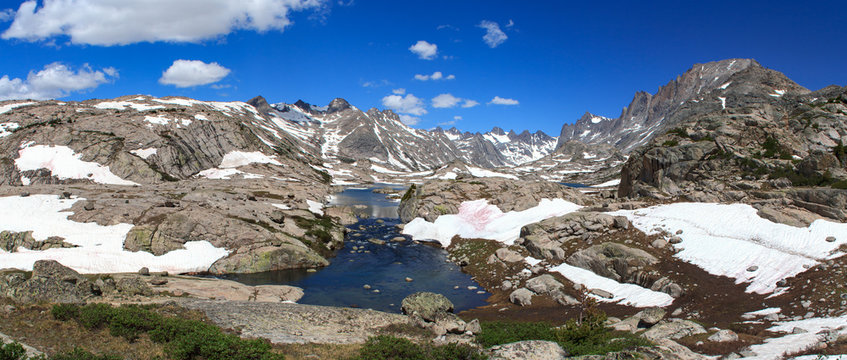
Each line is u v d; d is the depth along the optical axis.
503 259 49.12
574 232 49.84
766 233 38.56
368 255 57.38
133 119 156.38
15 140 126.50
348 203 122.25
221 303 31.11
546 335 24.62
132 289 32.00
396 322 28.67
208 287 37.62
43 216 49.97
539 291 39.06
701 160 58.59
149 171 126.12
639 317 29.09
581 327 23.23
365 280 45.62
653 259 39.16
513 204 69.81
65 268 29.12
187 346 17.88
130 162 126.00
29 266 40.62
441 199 77.06
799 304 27.53
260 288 39.66
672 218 47.28
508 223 64.50
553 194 74.44
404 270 50.03
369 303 38.09
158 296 32.34
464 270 50.25
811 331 22.56
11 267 40.00
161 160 137.12
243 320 26.47
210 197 63.94
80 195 60.81
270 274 46.81
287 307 31.42
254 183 117.25
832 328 22.44
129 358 17.52
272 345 21.36
